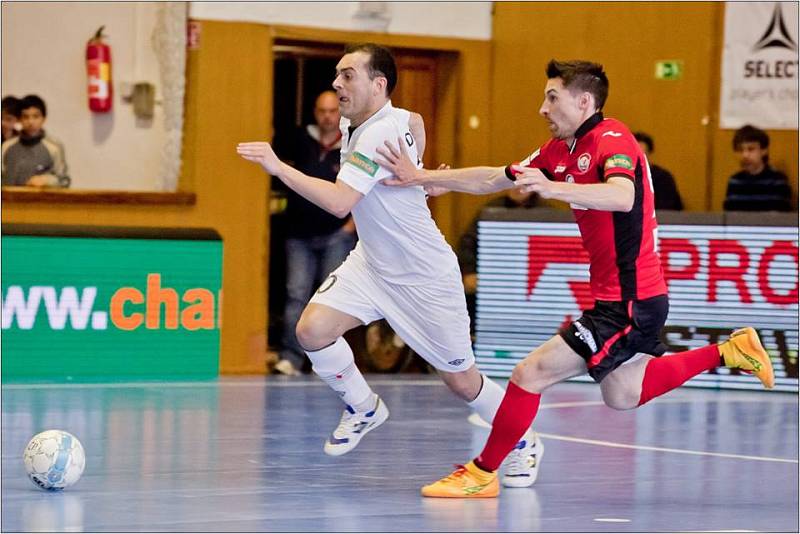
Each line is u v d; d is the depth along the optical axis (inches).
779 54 1192.2
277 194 1227.2
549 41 1269.7
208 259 1120.2
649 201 561.3
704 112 1219.2
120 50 1178.6
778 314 1066.7
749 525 519.5
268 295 1218.0
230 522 499.8
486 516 526.0
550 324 1120.8
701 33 1215.6
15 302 1053.8
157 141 1185.4
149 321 1098.1
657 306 564.7
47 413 828.6
